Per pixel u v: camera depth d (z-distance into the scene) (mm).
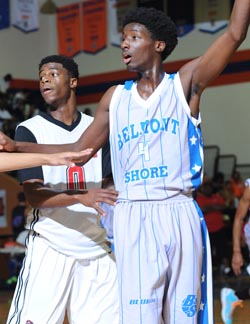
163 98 3695
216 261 14242
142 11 3756
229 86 18844
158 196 3670
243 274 13695
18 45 21531
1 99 19188
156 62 3766
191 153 3729
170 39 3789
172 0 19719
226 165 18469
